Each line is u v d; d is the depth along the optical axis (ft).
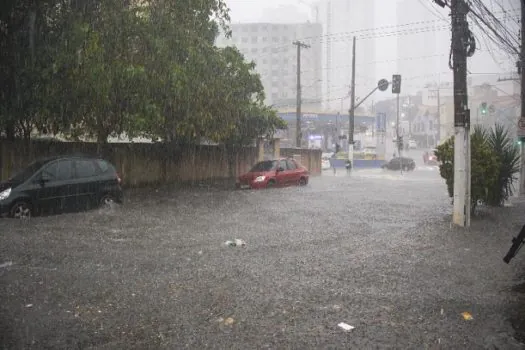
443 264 26.89
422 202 57.36
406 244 32.35
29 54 48.47
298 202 54.75
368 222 41.42
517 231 37.91
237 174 90.58
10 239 30.09
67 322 17.15
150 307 18.84
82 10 49.55
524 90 68.59
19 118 49.96
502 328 17.51
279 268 25.21
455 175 40.75
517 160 54.65
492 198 53.06
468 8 39.52
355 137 266.36
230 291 21.06
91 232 33.30
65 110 49.98
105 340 15.74
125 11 50.70
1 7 46.32
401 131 289.33
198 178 80.33
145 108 50.80
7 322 17.04
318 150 126.11
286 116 226.17
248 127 80.07
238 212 45.47
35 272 23.32
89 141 64.54
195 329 16.80
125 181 65.98
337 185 84.07
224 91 62.28
